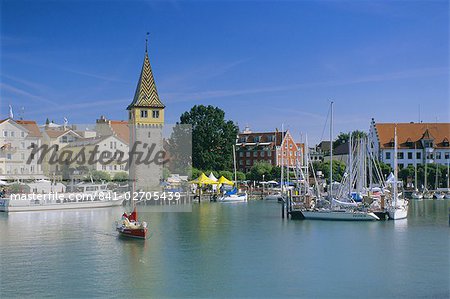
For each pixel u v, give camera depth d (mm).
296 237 67312
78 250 58188
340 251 57750
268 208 113938
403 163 187000
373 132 194000
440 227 76375
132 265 51000
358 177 97875
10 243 62781
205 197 141750
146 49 158125
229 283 44656
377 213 84125
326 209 86750
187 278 46219
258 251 57812
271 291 42406
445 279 45656
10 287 43438
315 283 44594
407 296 40969
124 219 68312
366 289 42812
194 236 68500
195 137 181250
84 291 42281
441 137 188375
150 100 152750
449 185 164500
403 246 60562
